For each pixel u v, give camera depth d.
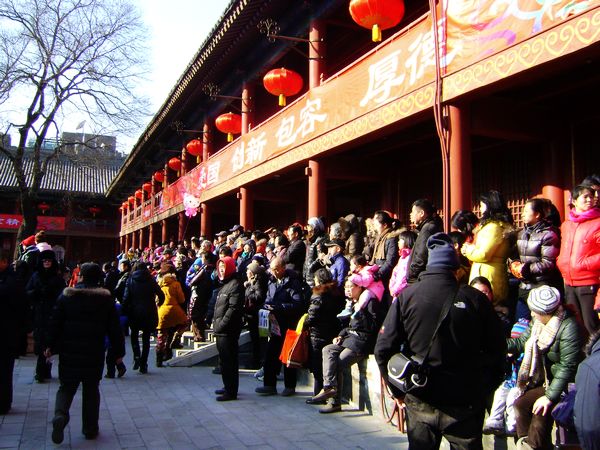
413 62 8.41
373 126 9.39
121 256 20.53
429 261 3.90
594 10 5.57
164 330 10.73
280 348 8.05
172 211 25.36
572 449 3.97
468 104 7.72
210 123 20.72
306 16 12.74
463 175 7.53
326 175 12.33
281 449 5.57
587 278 4.98
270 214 20.69
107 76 22.81
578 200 5.20
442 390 3.58
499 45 6.73
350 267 7.71
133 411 7.14
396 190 12.97
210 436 6.02
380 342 3.88
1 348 6.79
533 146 9.19
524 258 5.53
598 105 8.02
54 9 21.56
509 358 5.00
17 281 6.94
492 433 4.91
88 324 5.84
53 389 8.34
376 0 8.42
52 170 50.62
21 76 21.03
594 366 2.93
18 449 5.52
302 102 12.28
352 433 6.11
